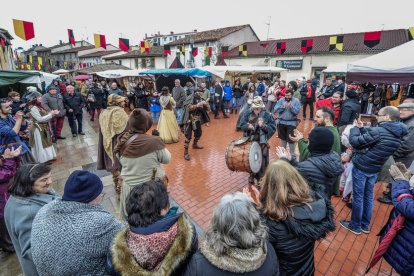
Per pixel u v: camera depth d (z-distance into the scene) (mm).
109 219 1546
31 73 7742
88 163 6066
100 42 8992
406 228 2068
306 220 1559
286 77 23234
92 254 1444
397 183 2166
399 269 2115
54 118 7785
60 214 1465
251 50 26250
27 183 1909
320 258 2930
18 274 2721
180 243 1396
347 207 4047
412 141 3869
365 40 8117
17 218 1840
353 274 2707
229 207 1286
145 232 1360
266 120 4641
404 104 3941
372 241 3215
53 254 1396
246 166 4293
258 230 1293
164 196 1502
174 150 7031
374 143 2980
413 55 5242
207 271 1254
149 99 12891
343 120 4891
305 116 11078
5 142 3449
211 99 12078
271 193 1645
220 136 8508
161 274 1318
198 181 5031
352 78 5770
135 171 2607
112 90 10711
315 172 2326
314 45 22906
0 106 3594
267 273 1293
